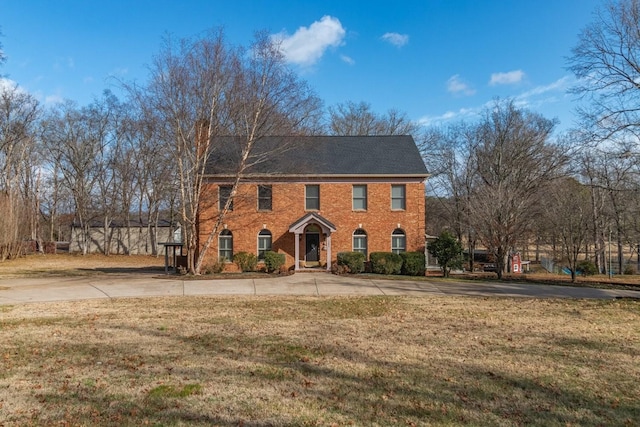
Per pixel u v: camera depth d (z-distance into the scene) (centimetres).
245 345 900
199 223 2698
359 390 638
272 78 2350
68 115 5050
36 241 5109
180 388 641
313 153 2866
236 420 529
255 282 2108
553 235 3150
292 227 2619
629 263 4616
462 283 2144
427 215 4731
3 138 4538
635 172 1980
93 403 582
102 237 5462
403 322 1162
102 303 1512
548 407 579
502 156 3566
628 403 594
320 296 1697
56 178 5359
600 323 1152
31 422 521
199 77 2244
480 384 667
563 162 3484
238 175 2427
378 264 2550
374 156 2873
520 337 984
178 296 1698
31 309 1377
